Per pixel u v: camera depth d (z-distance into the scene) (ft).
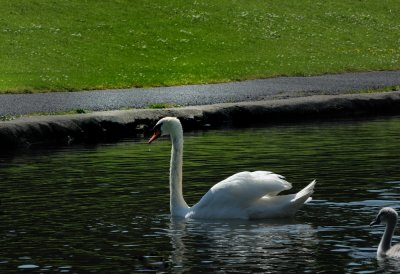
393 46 167.43
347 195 53.36
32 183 58.80
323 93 113.70
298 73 137.28
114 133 86.48
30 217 48.83
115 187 57.06
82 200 53.16
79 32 150.92
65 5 162.61
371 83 124.98
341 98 103.09
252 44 157.28
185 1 175.22
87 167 65.21
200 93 114.93
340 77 133.49
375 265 39.17
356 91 116.06
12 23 150.51
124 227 46.62
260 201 48.93
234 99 108.06
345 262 39.70
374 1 198.49
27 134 80.59
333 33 171.73
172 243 43.37
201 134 84.79
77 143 80.53
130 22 159.53
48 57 136.36
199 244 43.19
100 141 81.87
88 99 107.96
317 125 90.84
